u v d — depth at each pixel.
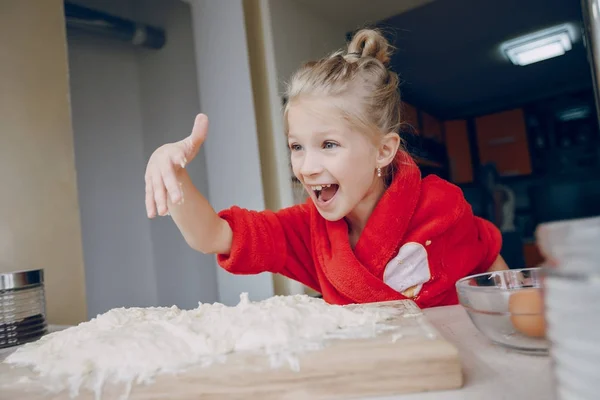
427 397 0.36
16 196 1.35
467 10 2.38
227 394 0.39
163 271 2.41
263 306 0.54
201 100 2.20
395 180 0.83
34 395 0.40
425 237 0.82
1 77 1.35
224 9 2.09
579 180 2.96
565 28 2.54
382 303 0.60
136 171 2.46
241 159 2.03
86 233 2.21
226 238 0.79
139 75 2.51
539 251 0.26
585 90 2.91
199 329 0.47
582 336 0.24
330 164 0.74
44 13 1.47
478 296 0.46
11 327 0.73
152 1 2.44
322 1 2.20
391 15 2.39
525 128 3.09
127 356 0.43
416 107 2.85
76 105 2.24
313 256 0.90
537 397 0.34
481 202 3.18
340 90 0.74
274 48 2.00
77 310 1.45
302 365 0.39
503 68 2.94
